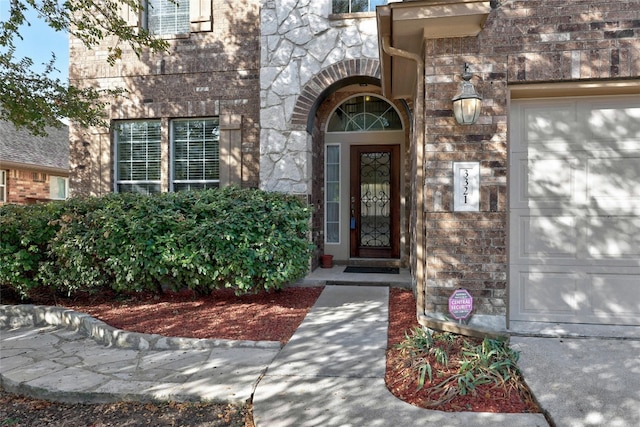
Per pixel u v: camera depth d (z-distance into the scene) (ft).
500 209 12.23
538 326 12.63
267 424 8.32
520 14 12.18
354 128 25.64
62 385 10.20
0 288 19.19
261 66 22.12
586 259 12.84
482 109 12.32
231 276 16.84
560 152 12.87
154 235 16.48
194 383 10.19
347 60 21.53
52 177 47.85
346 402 9.07
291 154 21.76
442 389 9.41
